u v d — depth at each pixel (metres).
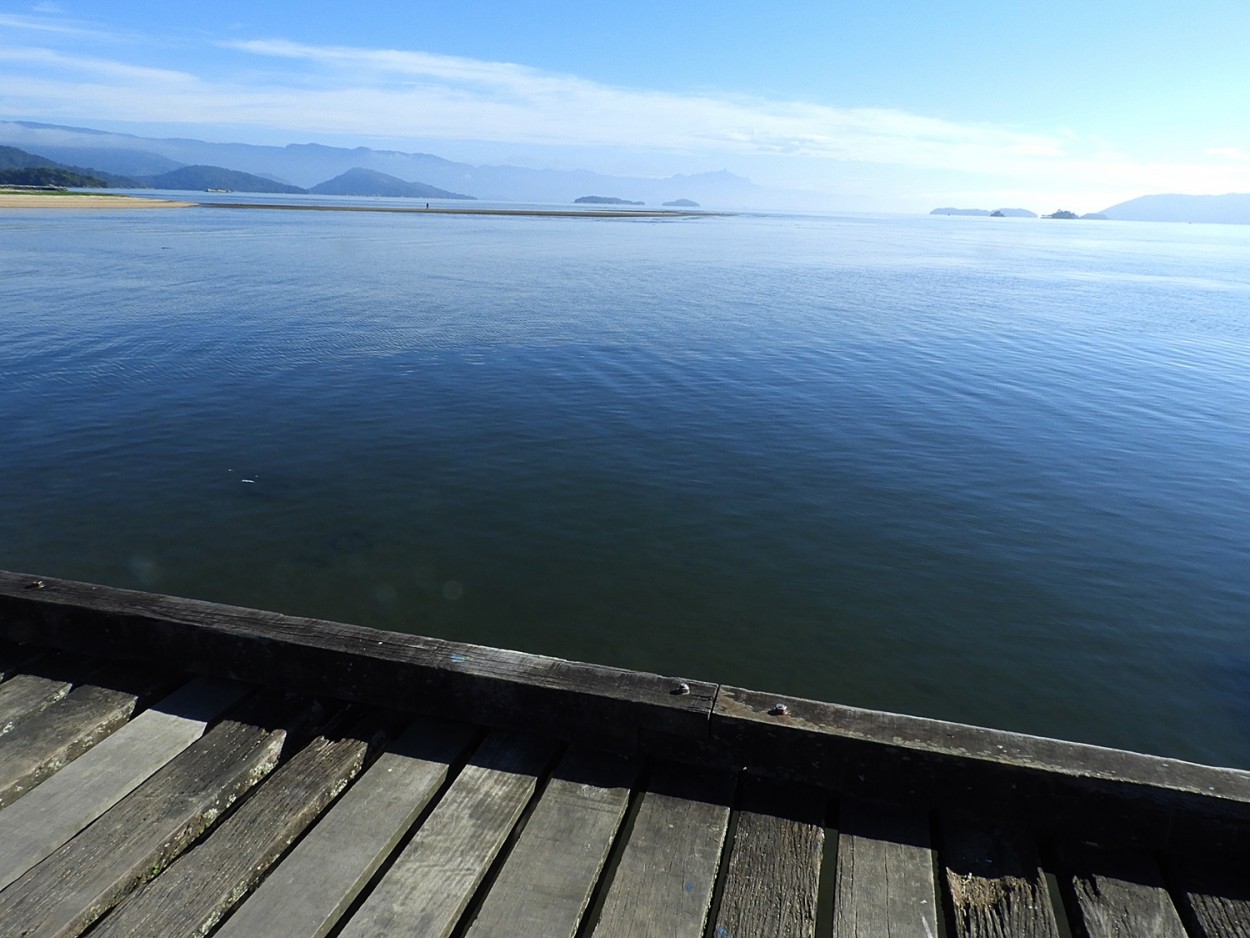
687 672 7.25
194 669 4.08
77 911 2.72
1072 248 93.06
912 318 28.64
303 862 2.97
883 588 8.77
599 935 2.69
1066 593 8.76
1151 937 2.71
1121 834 3.04
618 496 11.07
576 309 27.62
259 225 77.81
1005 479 12.17
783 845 3.08
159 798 3.26
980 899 2.87
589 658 7.42
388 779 3.40
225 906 2.82
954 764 3.13
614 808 3.25
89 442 12.76
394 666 3.73
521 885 2.88
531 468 12.02
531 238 68.19
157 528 9.79
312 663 3.86
